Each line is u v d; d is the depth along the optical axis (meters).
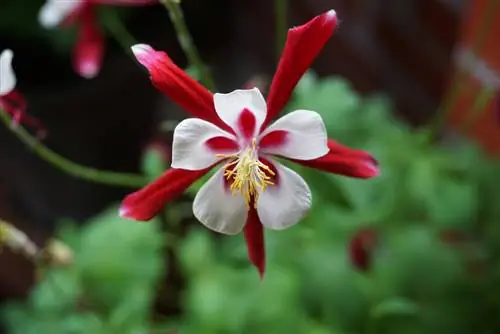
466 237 0.50
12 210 0.75
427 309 0.48
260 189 0.37
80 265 0.52
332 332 0.48
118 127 0.81
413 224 0.50
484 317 0.48
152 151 0.51
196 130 0.36
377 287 0.48
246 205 0.38
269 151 0.38
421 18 0.62
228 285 0.51
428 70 0.63
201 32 0.90
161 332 0.52
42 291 0.53
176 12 0.41
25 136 0.43
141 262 0.52
